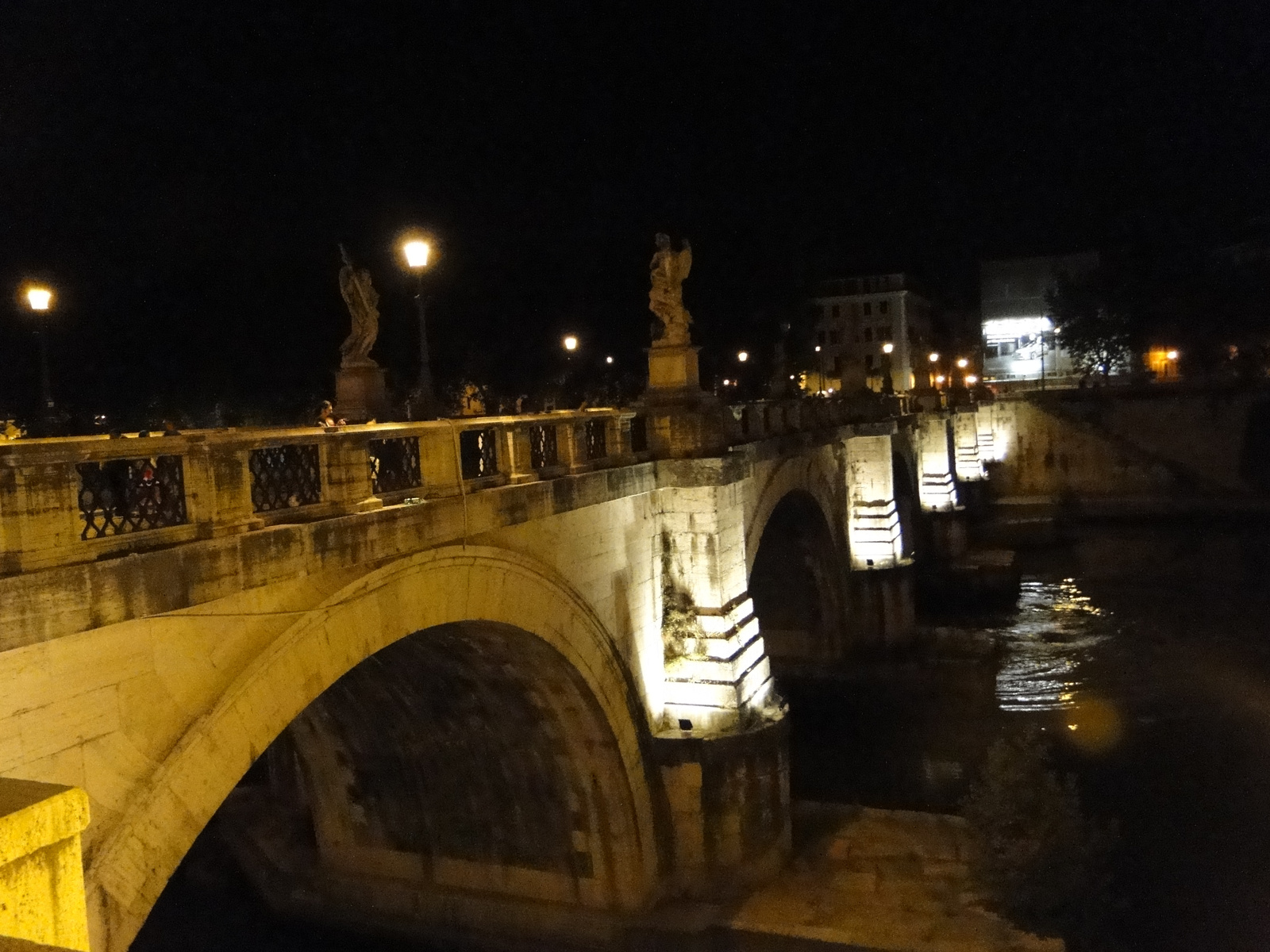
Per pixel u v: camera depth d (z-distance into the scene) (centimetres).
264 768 3181
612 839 2141
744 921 2097
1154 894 2334
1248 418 7581
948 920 2086
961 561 5744
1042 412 8162
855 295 10381
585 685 1956
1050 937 2019
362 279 1872
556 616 1839
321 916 2400
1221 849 2542
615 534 2067
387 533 1362
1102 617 4856
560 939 2136
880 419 4484
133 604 998
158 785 1041
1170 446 7838
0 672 895
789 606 4175
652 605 2227
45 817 436
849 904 2162
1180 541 6481
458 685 2025
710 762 2192
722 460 2211
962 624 4847
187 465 1097
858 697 3791
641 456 2208
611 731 2048
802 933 2042
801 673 4000
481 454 1666
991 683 3894
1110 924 2156
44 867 438
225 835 2755
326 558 1249
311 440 1269
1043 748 2375
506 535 1688
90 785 983
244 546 1129
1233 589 5225
